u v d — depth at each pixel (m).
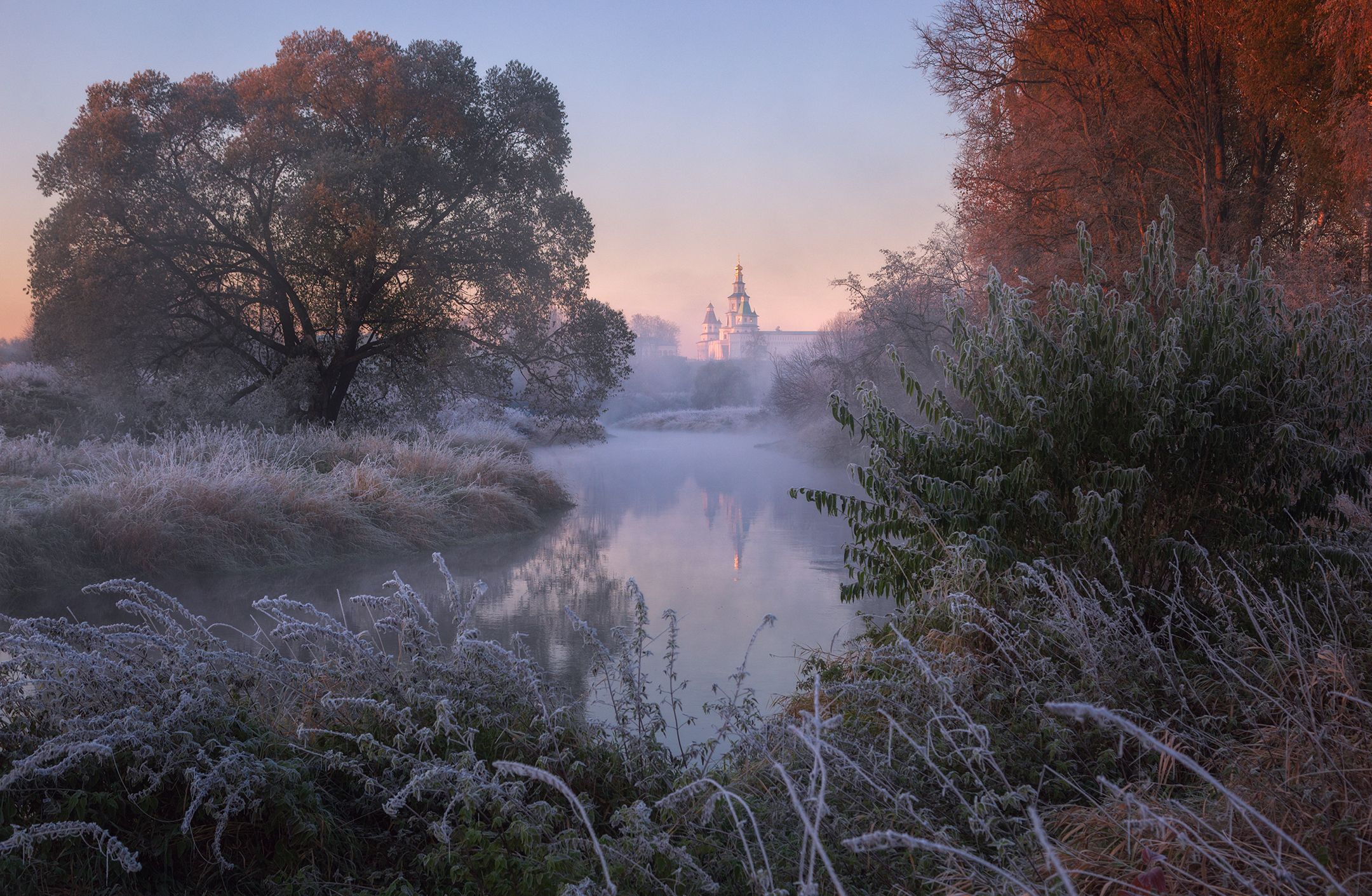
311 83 21.27
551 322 25.34
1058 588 4.49
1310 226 16.38
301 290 22.72
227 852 3.00
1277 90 14.47
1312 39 12.84
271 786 3.05
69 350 20.56
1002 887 2.67
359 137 22.83
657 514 17.48
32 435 18.19
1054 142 17.52
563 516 17.23
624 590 9.74
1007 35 18.78
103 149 19.52
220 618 8.36
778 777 3.66
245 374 23.03
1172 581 4.86
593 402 25.00
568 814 3.39
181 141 21.23
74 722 3.02
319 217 20.59
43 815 2.83
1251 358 4.97
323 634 4.25
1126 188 17.27
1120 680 3.98
